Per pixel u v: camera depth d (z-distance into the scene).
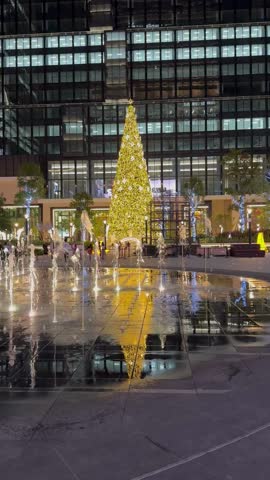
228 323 10.32
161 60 93.62
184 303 13.75
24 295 16.44
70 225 81.25
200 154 93.25
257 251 45.19
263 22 91.50
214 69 93.06
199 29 93.31
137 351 7.70
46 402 5.28
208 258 43.66
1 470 3.75
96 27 93.06
